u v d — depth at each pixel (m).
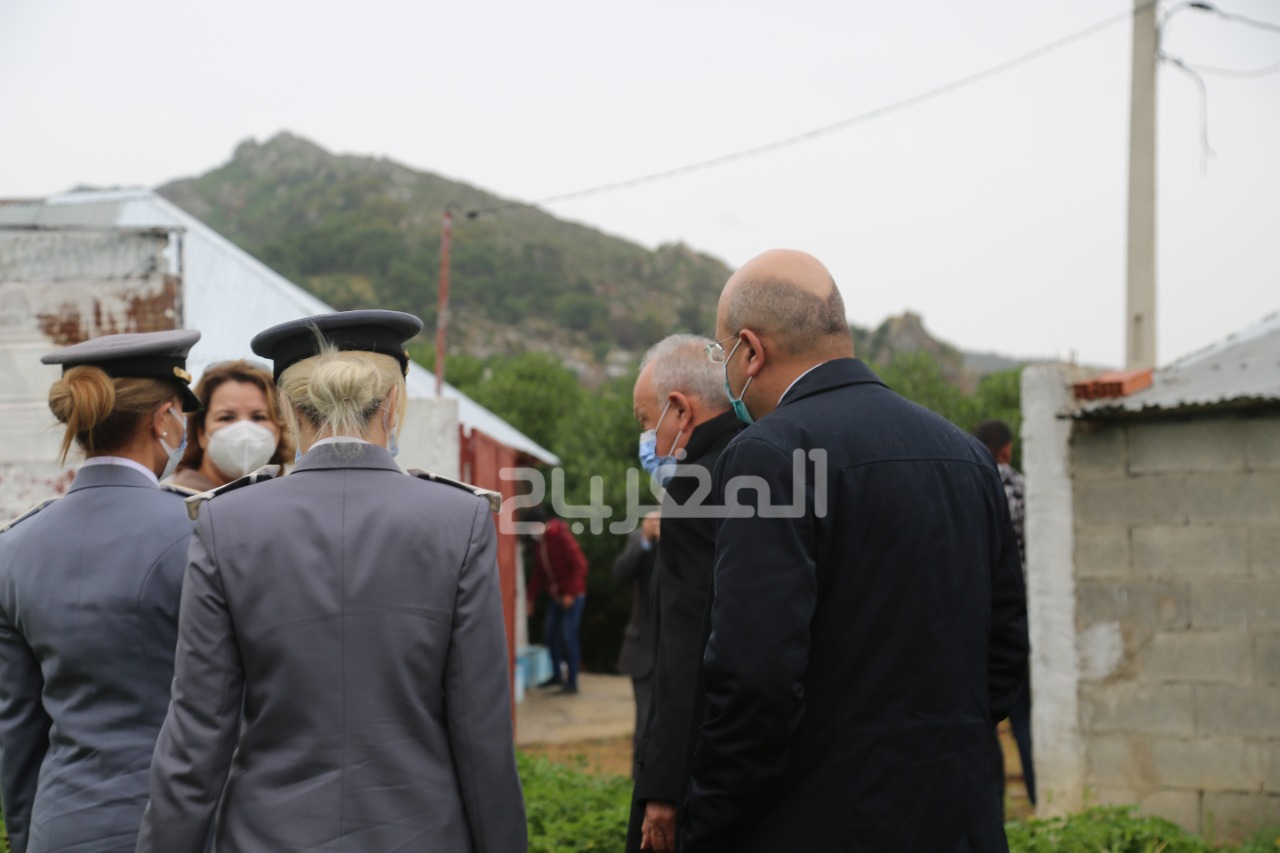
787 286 2.39
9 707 2.46
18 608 2.42
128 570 2.40
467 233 105.00
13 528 2.55
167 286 5.70
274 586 2.05
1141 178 8.48
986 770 2.19
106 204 11.05
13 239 5.64
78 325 5.65
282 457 3.55
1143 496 5.50
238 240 111.31
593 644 14.74
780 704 2.01
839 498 2.16
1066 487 5.62
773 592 2.04
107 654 2.36
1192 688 5.37
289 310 10.19
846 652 2.13
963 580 2.23
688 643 2.68
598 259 111.00
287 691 2.02
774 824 2.12
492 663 2.14
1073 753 5.54
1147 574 5.48
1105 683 5.51
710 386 3.17
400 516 2.13
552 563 11.72
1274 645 5.23
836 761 2.10
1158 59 8.55
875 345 71.94
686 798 2.27
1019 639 2.45
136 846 2.04
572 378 20.31
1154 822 4.83
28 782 2.47
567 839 4.31
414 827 2.01
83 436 2.56
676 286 108.75
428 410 6.00
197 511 2.17
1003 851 2.20
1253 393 5.23
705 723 2.16
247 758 2.04
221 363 3.47
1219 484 5.37
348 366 2.20
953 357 71.81
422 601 2.09
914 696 2.12
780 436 2.17
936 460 2.28
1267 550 5.27
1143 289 8.41
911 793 2.08
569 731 9.79
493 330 86.25
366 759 2.01
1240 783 5.27
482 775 2.10
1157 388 5.61
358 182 115.56
